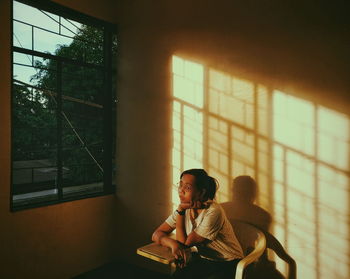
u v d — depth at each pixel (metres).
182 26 3.29
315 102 2.55
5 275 2.79
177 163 3.35
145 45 3.56
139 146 3.63
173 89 3.36
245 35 2.89
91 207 3.54
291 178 2.67
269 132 2.77
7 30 2.78
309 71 2.57
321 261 2.55
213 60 3.09
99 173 4.05
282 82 2.70
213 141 3.10
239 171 2.94
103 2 3.65
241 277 2.11
